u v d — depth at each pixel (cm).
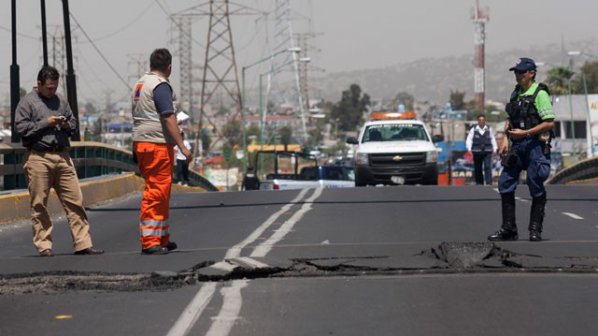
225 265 1741
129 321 1401
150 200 1952
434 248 1888
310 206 3300
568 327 1338
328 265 1772
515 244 2020
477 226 2575
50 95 2020
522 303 1495
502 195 2178
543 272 1742
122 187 4209
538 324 1357
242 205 3456
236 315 1428
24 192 3105
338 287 1638
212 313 1443
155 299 1548
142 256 1917
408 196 3697
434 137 5450
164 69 1955
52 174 2020
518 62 2120
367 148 5100
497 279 1686
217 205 3506
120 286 1644
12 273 1733
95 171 4344
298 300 1532
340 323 1375
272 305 1495
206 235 2439
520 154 2136
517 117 2119
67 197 2025
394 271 1752
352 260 1811
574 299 1520
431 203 3347
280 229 2541
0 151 3084
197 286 1658
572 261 1780
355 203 3391
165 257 1895
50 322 1404
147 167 1952
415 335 1302
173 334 1320
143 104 1934
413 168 5025
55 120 1992
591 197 3628
